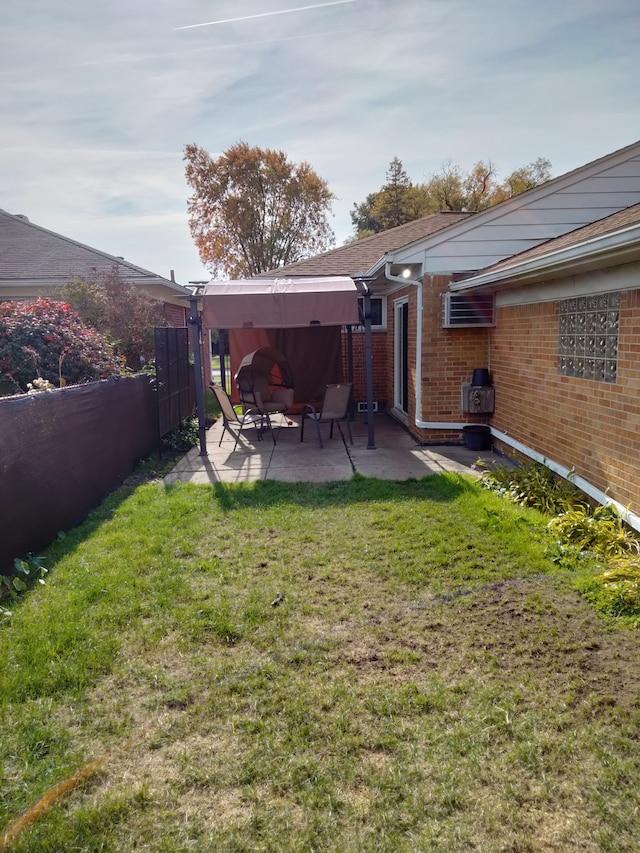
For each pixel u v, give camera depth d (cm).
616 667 311
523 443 762
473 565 451
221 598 404
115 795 234
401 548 489
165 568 457
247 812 226
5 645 345
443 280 896
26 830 218
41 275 1343
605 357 530
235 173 3525
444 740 260
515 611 375
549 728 266
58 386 829
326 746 259
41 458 520
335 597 404
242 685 304
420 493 651
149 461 894
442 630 356
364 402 1434
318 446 973
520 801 226
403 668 317
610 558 441
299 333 1416
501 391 853
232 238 3644
